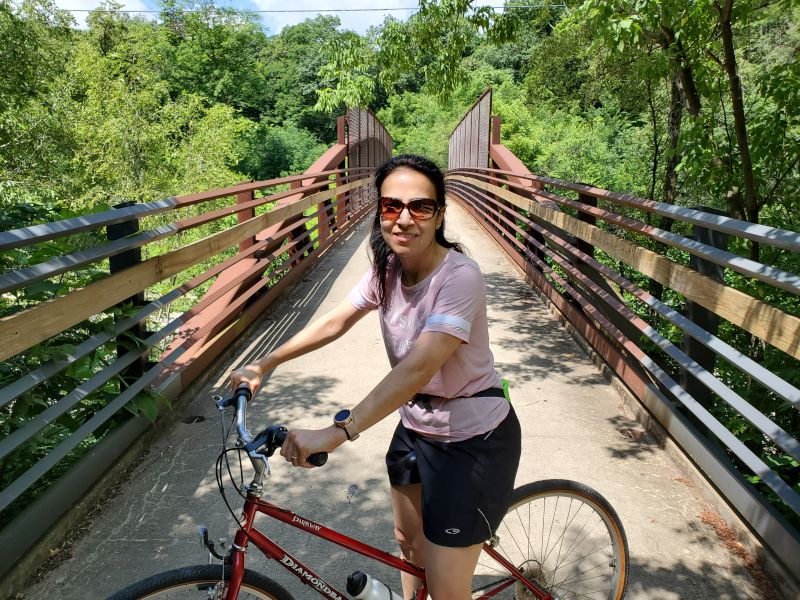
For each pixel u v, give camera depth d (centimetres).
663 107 941
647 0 423
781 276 243
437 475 174
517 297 727
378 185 171
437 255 172
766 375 258
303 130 5900
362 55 970
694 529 296
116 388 403
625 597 252
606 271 462
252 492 161
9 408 289
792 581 247
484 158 1328
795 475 365
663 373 370
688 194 791
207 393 445
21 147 1880
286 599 170
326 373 488
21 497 298
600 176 1268
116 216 305
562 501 310
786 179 548
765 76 512
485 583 258
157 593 153
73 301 283
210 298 453
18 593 252
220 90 5569
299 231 828
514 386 464
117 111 2281
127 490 324
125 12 4694
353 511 312
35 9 1791
